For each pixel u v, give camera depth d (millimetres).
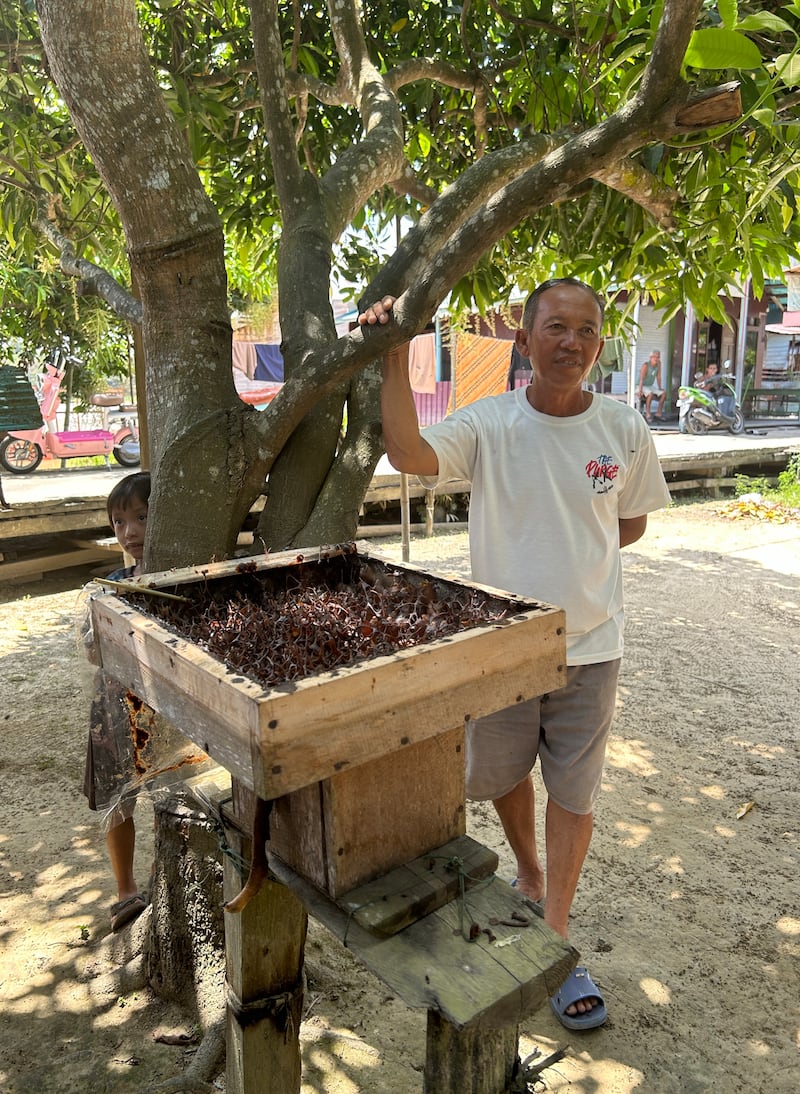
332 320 2438
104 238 5125
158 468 2186
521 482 2100
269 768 1019
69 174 4270
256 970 1622
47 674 4992
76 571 7449
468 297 4273
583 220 3541
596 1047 2236
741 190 3082
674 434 15031
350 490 2297
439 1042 1289
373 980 2453
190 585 1641
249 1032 1661
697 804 3490
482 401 2201
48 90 4703
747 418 17891
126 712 2199
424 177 4562
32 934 2615
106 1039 2197
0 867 2988
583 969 2355
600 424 2135
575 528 2107
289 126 2555
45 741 4070
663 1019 2334
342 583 1789
